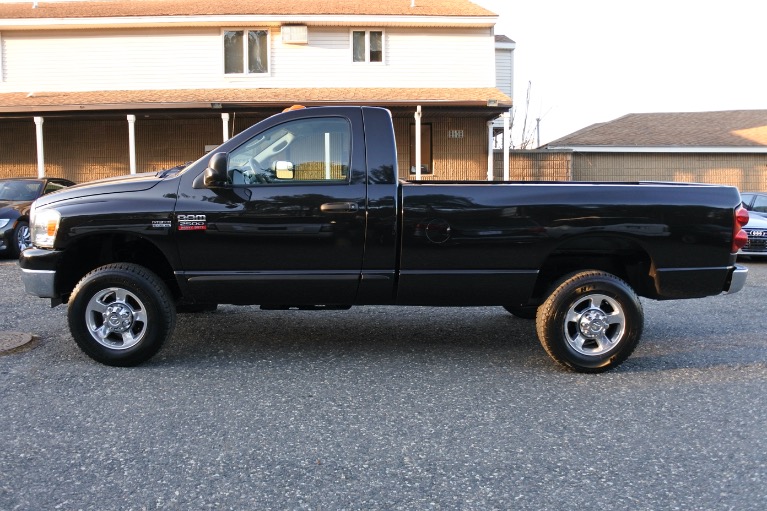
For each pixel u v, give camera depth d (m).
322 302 5.00
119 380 4.70
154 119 19.52
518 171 20.52
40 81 19.86
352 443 3.65
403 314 7.12
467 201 4.82
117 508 2.93
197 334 6.09
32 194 12.57
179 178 4.91
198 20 19.31
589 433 3.82
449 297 4.98
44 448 3.55
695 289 4.95
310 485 3.16
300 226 4.82
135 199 4.85
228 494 3.06
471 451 3.56
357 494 3.08
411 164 20.06
